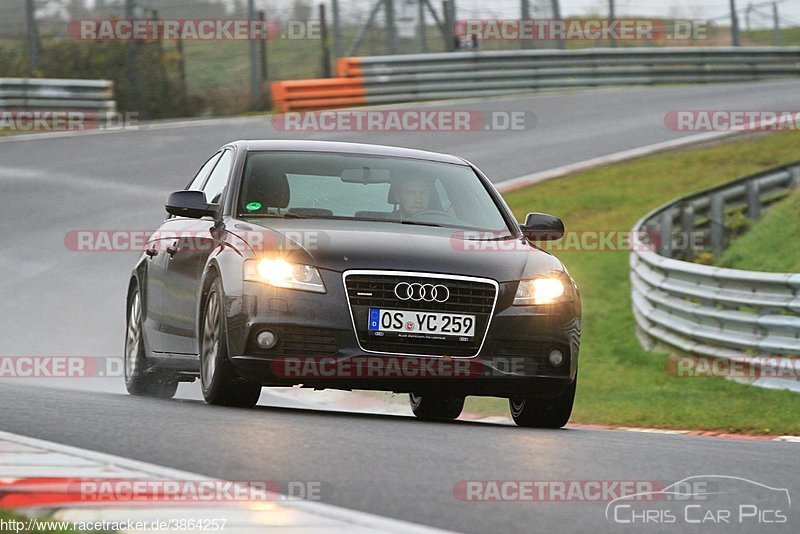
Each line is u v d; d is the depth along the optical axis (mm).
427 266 23125
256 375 22719
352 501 13781
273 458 16312
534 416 25297
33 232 62281
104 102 100250
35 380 38031
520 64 113250
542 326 23547
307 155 27188
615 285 57781
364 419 22844
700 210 59844
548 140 91375
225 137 90875
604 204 72688
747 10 130250
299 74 131625
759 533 13391
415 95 108500
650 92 113062
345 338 22672
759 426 30891
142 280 30219
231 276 23250
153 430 18578
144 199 70125
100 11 117125
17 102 98250
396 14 117812
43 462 14844
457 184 27344
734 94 109500
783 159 82125
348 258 22984
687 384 40344
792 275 38531
